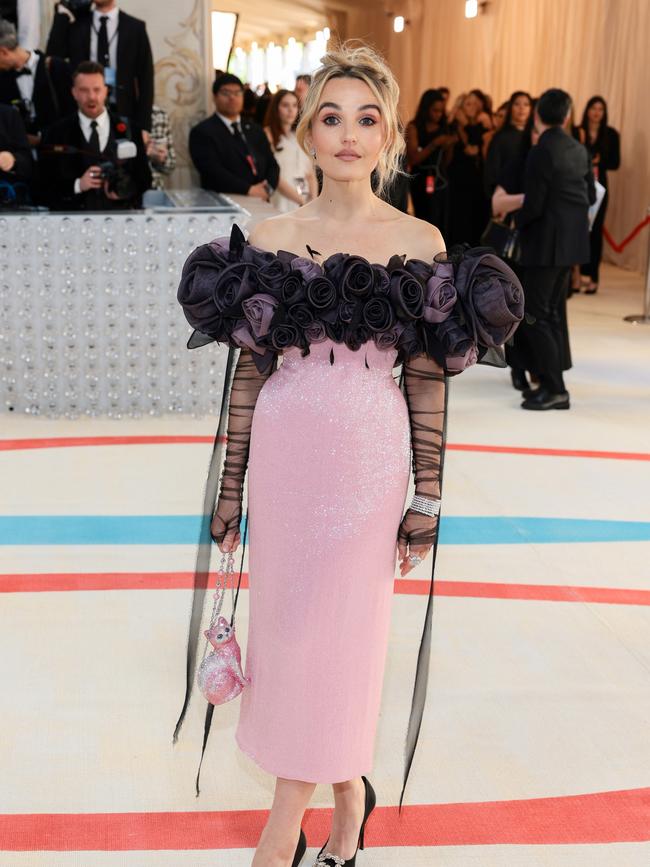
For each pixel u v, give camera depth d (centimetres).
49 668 315
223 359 587
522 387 663
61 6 680
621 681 321
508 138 744
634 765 278
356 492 204
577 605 371
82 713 292
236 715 298
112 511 440
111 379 581
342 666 211
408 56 1723
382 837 246
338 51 208
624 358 766
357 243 211
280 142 844
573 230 591
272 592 210
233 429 221
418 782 268
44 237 557
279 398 206
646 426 597
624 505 470
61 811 251
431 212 982
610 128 1025
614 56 1210
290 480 204
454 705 304
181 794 260
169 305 573
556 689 315
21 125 593
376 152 207
